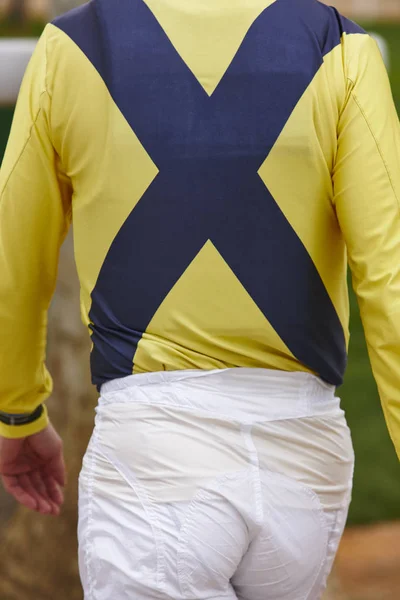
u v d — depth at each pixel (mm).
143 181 5945
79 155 6133
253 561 5855
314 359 6066
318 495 5980
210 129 5883
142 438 5836
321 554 6047
